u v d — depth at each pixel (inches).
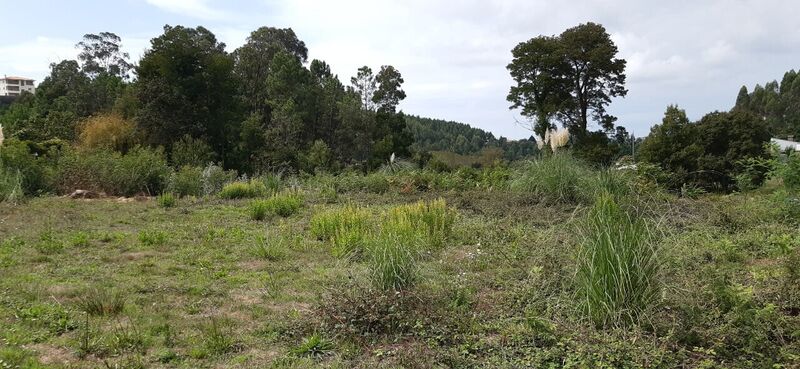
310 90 1734.7
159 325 179.9
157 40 1194.0
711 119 775.7
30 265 264.7
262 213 434.0
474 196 506.9
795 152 339.6
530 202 444.8
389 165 765.3
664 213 244.7
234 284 236.7
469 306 195.5
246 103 1708.9
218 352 161.0
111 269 260.1
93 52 1987.0
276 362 153.3
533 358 149.4
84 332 171.8
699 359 147.0
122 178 613.6
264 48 1830.7
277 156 1240.2
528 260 240.7
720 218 340.5
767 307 155.5
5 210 442.6
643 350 143.9
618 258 168.2
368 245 255.4
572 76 1305.4
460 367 146.9
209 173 677.3
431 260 258.7
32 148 804.6
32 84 4256.9
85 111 1684.3
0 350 155.6
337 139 1831.9
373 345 163.9
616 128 1291.8
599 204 193.6
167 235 348.8
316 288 226.7
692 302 167.2
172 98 1147.9
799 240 239.0
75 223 392.5
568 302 179.9
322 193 576.4
